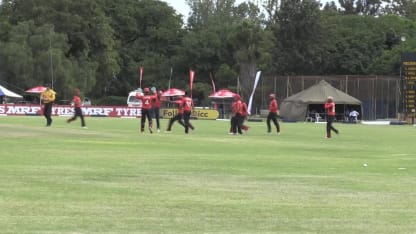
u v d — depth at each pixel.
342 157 23.86
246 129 39.75
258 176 17.08
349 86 85.38
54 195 13.16
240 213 11.59
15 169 17.42
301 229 10.30
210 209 11.93
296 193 14.15
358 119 80.31
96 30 109.75
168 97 87.88
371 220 11.08
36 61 95.81
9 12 107.81
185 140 31.48
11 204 12.00
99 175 16.55
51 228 10.02
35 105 75.12
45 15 104.31
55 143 26.81
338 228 10.40
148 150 24.73
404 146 31.11
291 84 87.50
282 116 80.00
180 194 13.69
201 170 18.20
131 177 16.31
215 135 37.41
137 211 11.60
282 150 26.64
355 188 15.05
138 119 68.06
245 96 95.06
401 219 11.20
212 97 87.94
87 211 11.50
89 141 28.55
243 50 103.19
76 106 41.97
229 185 15.25
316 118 77.94
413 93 71.19
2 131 32.62
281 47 111.44
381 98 84.06
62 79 96.00
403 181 16.48
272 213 11.64
